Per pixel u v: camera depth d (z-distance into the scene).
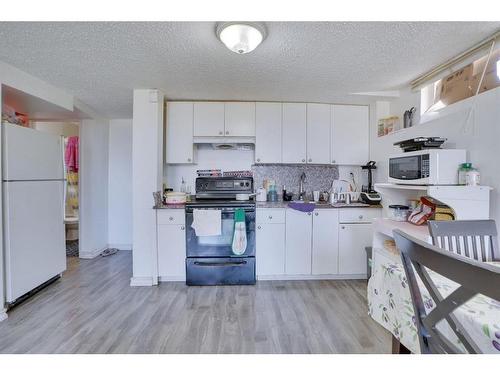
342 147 3.11
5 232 2.06
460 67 1.96
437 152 1.72
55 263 2.65
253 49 1.71
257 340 1.69
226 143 3.08
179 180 3.31
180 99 2.99
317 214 2.71
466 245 1.37
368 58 1.98
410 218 2.03
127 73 2.25
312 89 2.65
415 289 0.79
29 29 1.58
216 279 2.61
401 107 2.69
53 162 2.63
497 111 1.60
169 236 2.62
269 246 2.70
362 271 2.75
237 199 2.84
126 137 3.91
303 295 2.38
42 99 2.42
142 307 2.15
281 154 3.05
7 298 2.06
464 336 0.66
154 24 1.54
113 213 3.95
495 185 1.62
